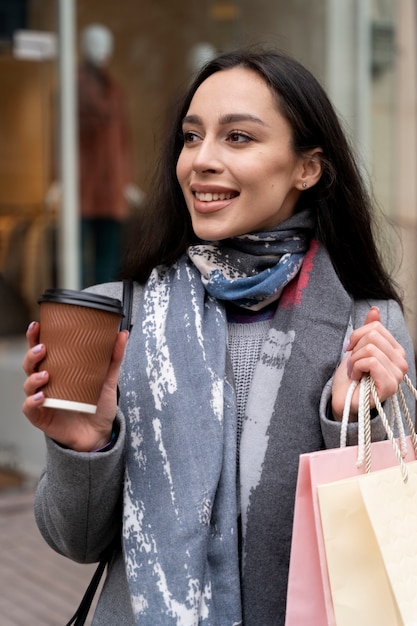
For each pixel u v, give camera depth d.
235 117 1.77
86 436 1.63
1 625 4.38
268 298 1.87
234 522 1.70
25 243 7.14
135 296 1.94
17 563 5.23
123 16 7.20
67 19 6.95
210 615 1.66
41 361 1.50
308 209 1.93
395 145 7.79
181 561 1.64
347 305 1.85
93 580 1.82
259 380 1.80
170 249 1.98
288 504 1.71
